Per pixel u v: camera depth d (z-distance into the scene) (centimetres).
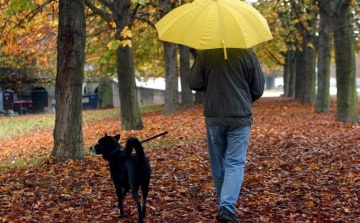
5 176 1064
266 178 936
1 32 1383
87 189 891
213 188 851
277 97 5534
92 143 1633
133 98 1911
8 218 723
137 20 2075
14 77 5219
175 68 2780
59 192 884
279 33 3106
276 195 797
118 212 737
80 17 1180
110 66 2556
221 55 602
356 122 1992
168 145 1432
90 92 6191
